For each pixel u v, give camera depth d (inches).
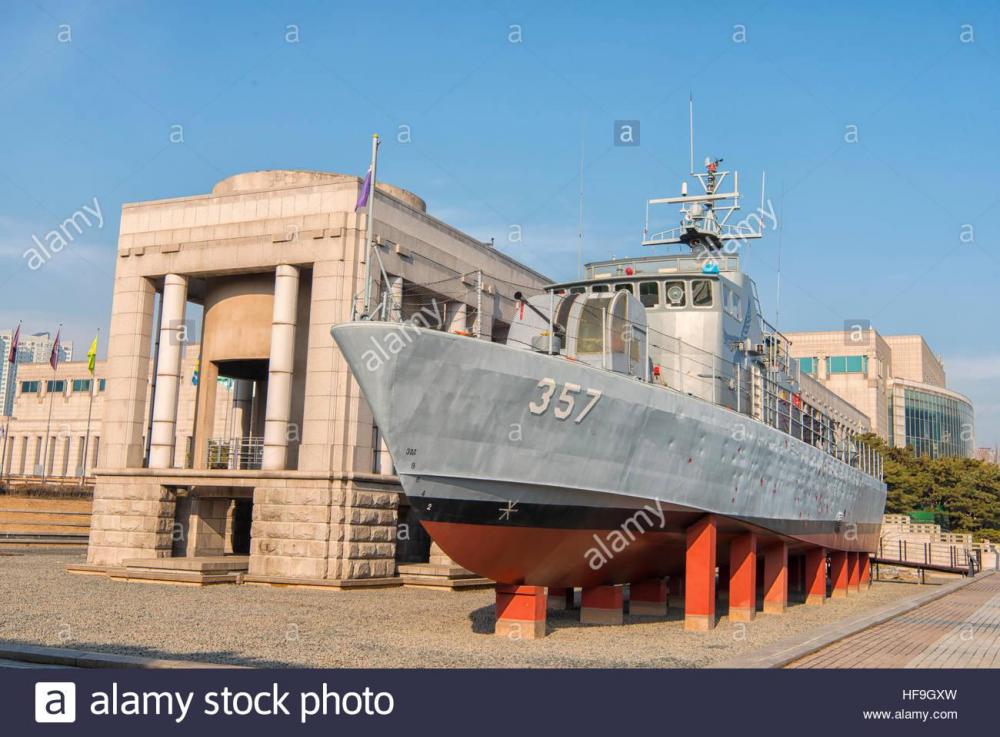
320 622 677.9
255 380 1309.1
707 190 994.7
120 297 1147.9
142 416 1138.7
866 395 3395.7
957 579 1672.0
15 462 3316.9
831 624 738.2
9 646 506.9
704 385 769.6
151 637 578.2
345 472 978.7
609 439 589.0
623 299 658.8
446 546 557.6
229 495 1085.1
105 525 1102.4
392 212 1058.7
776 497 813.9
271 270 1074.1
